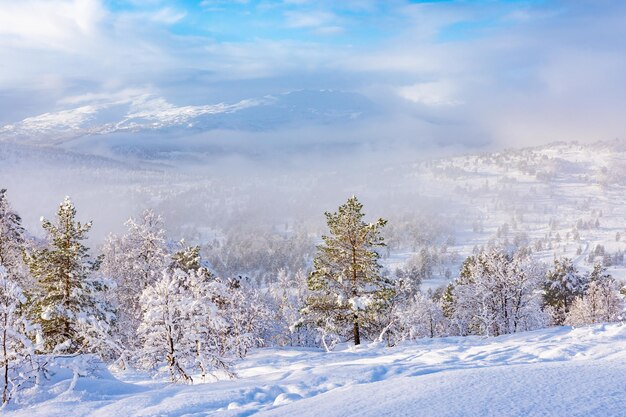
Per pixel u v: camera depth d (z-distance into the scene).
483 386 5.46
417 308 49.25
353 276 25.98
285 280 44.91
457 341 20.98
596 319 43.53
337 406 5.40
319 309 26.08
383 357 15.11
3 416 7.55
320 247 26.34
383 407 5.03
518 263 34.91
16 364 9.35
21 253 24.88
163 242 29.78
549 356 11.67
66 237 21.80
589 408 4.27
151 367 14.08
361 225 25.88
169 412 6.73
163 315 13.84
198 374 14.31
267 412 5.71
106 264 30.44
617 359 6.78
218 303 21.84
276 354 22.16
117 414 6.82
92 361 10.31
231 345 17.03
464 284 39.56
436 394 5.32
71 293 21.22
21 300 10.05
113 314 22.78
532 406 4.46
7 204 25.58
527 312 35.06
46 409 7.57
